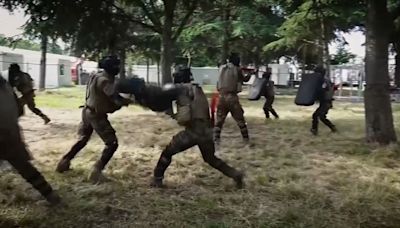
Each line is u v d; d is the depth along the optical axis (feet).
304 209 18.52
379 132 33.27
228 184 22.03
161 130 39.52
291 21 75.51
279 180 23.13
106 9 62.44
